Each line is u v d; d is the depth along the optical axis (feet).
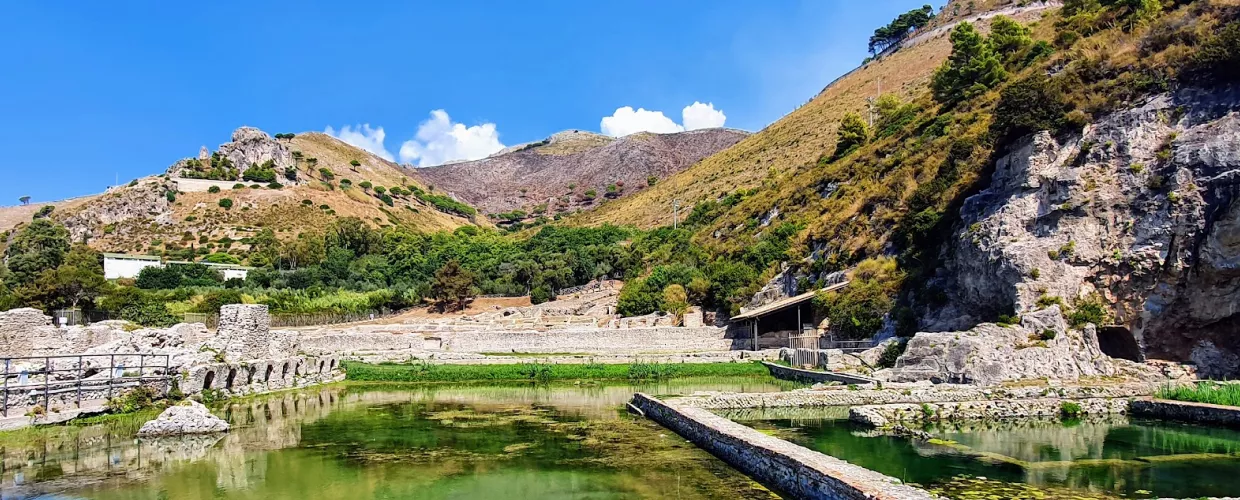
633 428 90.02
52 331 106.83
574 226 468.34
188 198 491.31
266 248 399.65
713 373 156.25
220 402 113.19
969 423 89.71
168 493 58.13
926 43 516.73
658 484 60.44
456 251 362.12
